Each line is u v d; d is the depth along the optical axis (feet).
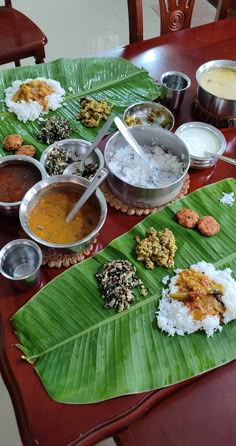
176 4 6.90
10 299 3.80
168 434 3.41
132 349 3.55
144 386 3.37
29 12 12.48
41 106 5.30
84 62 5.89
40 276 3.96
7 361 3.47
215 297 3.85
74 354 3.49
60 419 3.19
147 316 3.75
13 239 4.17
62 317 3.68
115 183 4.38
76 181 4.18
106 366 3.45
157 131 4.75
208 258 4.17
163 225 4.35
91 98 5.51
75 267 3.96
